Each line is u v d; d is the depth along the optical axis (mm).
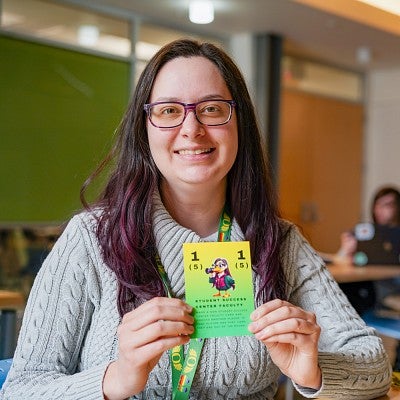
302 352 1077
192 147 1129
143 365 983
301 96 6688
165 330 960
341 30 5559
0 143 4332
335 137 7148
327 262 4168
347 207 7348
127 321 990
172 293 1157
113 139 1288
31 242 4496
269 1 4727
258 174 1292
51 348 1139
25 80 4461
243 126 1258
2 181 4344
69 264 1161
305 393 1141
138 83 1208
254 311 1047
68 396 1034
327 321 1297
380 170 7473
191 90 1141
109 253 1157
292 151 6609
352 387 1186
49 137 4594
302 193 6738
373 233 4191
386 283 4301
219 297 1058
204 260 1065
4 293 2453
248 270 1073
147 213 1181
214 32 5734
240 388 1171
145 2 4777
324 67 6949
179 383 1124
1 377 1407
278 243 1281
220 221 1276
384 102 7418
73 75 4742
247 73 5801
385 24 5324
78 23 4770
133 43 5137
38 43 4527
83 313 1162
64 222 1312
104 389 1020
